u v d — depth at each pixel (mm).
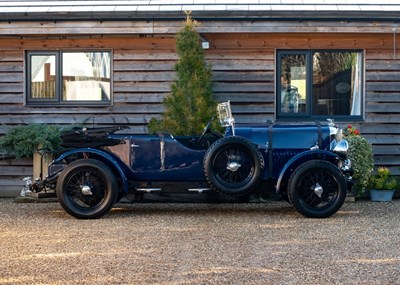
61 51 12000
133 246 7160
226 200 9508
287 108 12039
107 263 6352
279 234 7883
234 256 6656
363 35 11852
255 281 5707
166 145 9328
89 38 11914
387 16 11148
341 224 8633
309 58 11945
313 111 12039
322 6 11484
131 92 11961
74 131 9445
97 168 9086
